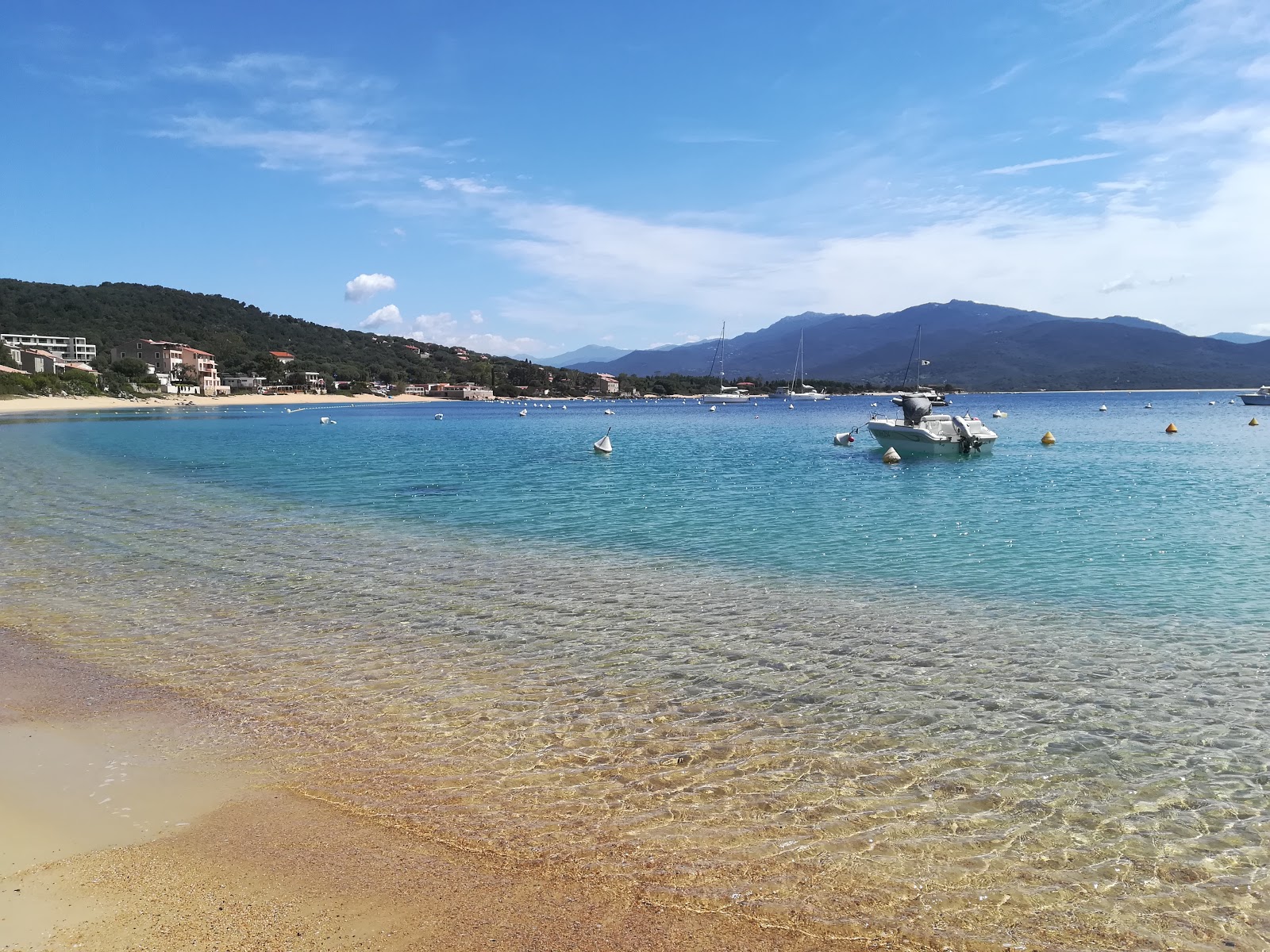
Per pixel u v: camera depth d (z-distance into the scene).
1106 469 38.38
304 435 71.69
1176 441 58.12
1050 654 11.27
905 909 5.45
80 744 8.04
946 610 13.59
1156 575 16.23
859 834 6.46
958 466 40.06
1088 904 5.54
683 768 7.66
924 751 8.09
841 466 40.34
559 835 6.36
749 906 5.43
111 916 5.12
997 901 5.56
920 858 6.10
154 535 20.91
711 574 16.33
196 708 9.09
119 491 30.23
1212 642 11.81
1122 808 6.96
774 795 7.12
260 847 6.07
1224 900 5.62
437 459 45.41
